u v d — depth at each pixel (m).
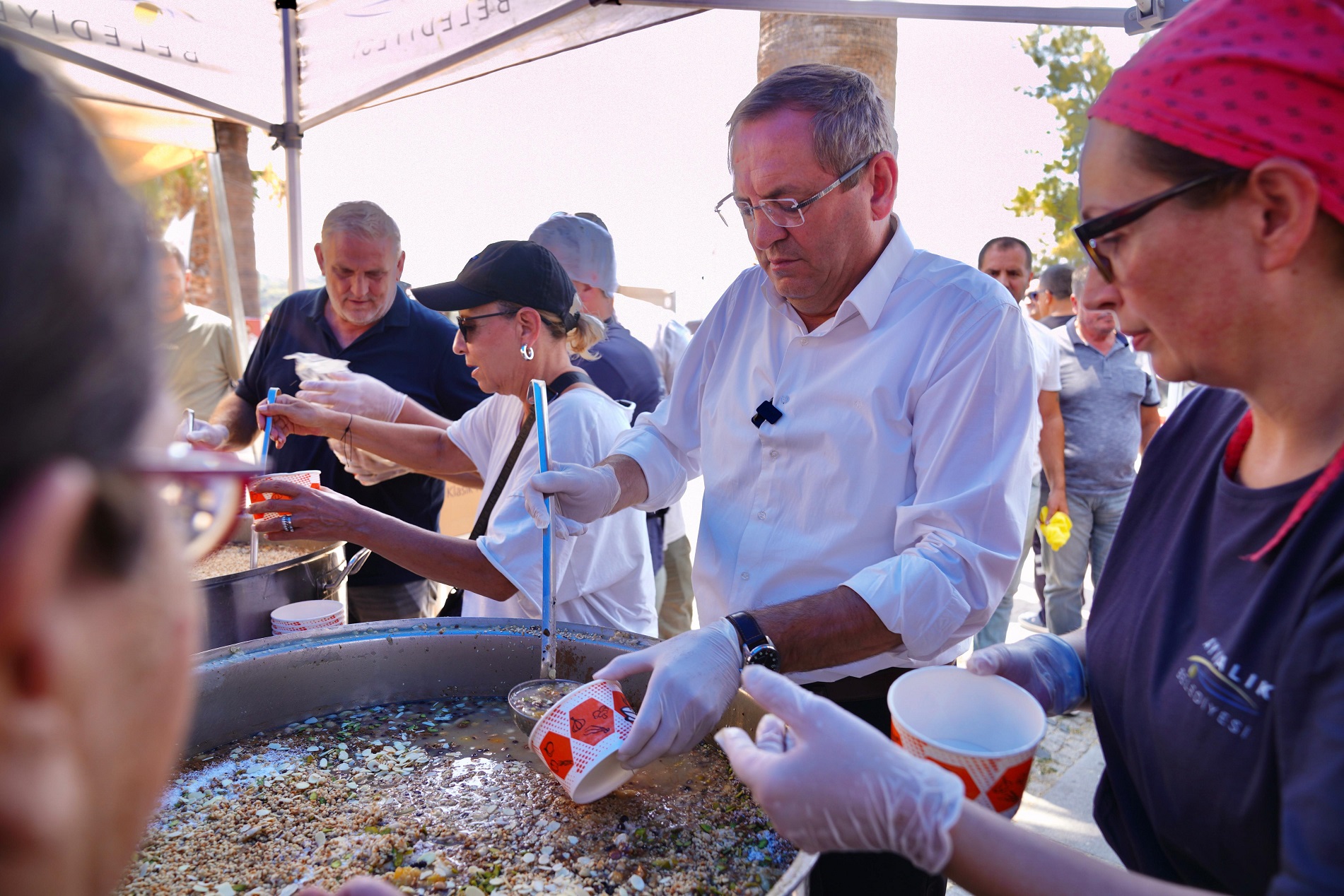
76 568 0.30
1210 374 0.75
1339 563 0.64
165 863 1.02
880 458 1.49
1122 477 3.91
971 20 2.20
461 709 1.44
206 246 4.80
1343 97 0.63
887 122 1.50
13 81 0.27
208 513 0.37
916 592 1.28
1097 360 3.88
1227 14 0.68
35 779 0.29
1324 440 0.72
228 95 3.74
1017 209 13.15
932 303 1.48
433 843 1.08
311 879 1.00
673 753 1.10
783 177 1.41
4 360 0.25
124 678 0.33
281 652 1.37
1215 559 0.80
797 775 0.74
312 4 3.73
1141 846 0.92
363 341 2.99
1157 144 0.70
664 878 1.02
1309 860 0.57
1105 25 2.04
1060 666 1.06
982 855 0.67
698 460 1.91
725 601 1.64
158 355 0.31
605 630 1.48
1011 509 1.38
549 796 1.18
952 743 1.00
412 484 2.82
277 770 1.24
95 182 0.28
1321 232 0.66
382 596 2.77
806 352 1.59
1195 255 0.70
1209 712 0.76
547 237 3.20
